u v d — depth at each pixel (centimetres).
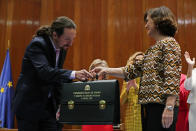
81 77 223
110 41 546
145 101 187
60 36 233
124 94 368
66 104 216
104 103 206
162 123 178
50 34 236
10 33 570
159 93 183
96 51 548
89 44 551
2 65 561
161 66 187
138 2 544
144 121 196
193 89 300
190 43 507
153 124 184
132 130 353
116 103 211
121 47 539
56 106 244
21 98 227
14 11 577
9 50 561
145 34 531
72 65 545
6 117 491
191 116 296
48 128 234
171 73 180
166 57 185
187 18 516
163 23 200
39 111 227
